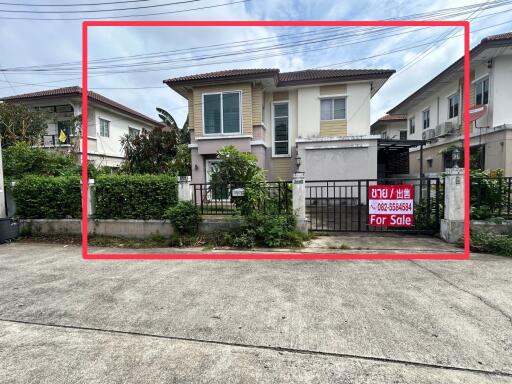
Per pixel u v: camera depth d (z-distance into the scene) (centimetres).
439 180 561
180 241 539
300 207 555
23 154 730
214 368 195
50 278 378
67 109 1400
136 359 206
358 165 985
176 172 1029
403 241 529
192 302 297
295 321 254
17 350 221
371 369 191
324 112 1071
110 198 599
